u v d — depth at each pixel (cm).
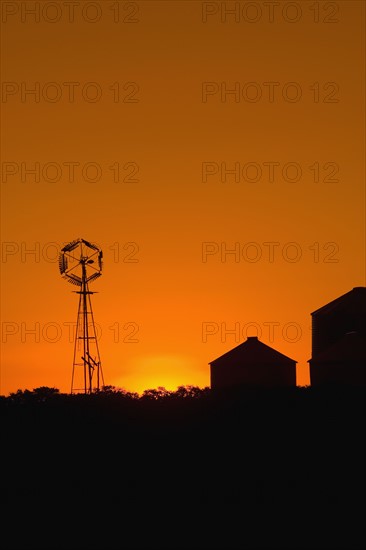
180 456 9262
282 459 9100
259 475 8812
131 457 9262
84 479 8862
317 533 7738
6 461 9212
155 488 8662
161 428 9856
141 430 9812
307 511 8125
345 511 8100
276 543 7619
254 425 9800
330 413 9950
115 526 7994
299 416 9950
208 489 8612
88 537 7806
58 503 8431
